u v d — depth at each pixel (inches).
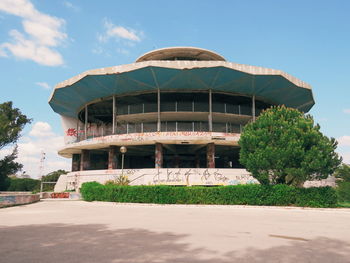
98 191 999.6
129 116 1443.2
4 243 298.0
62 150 1569.9
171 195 838.5
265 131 796.0
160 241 307.3
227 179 1128.8
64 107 1708.9
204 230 381.7
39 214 617.9
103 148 1476.4
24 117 1878.7
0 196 895.7
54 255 245.6
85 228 400.5
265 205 775.7
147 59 1745.8
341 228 413.4
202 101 1524.4
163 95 1438.2
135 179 1130.7
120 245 286.7
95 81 1315.2
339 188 964.6
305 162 735.1
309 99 1549.0
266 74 1241.4
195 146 1466.5
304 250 271.9
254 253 257.6
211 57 1715.1
